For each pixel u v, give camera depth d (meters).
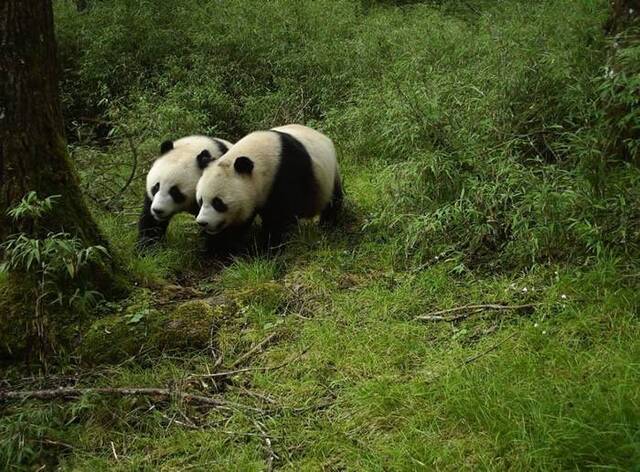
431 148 6.26
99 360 4.68
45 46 5.03
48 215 4.98
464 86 7.63
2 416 4.13
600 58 6.61
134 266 5.70
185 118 9.43
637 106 5.59
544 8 9.56
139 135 9.38
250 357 4.74
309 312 5.23
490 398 3.71
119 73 11.45
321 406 4.12
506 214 5.50
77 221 5.17
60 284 4.89
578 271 4.82
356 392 4.09
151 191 6.93
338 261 5.94
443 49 10.30
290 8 12.65
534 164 6.27
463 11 14.02
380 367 4.39
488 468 3.32
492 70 7.68
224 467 3.69
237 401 4.26
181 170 6.89
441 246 5.60
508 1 12.28
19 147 4.92
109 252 5.42
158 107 9.80
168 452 3.88
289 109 10.12
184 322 4.95
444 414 3.79
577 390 3.63
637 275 4.57
